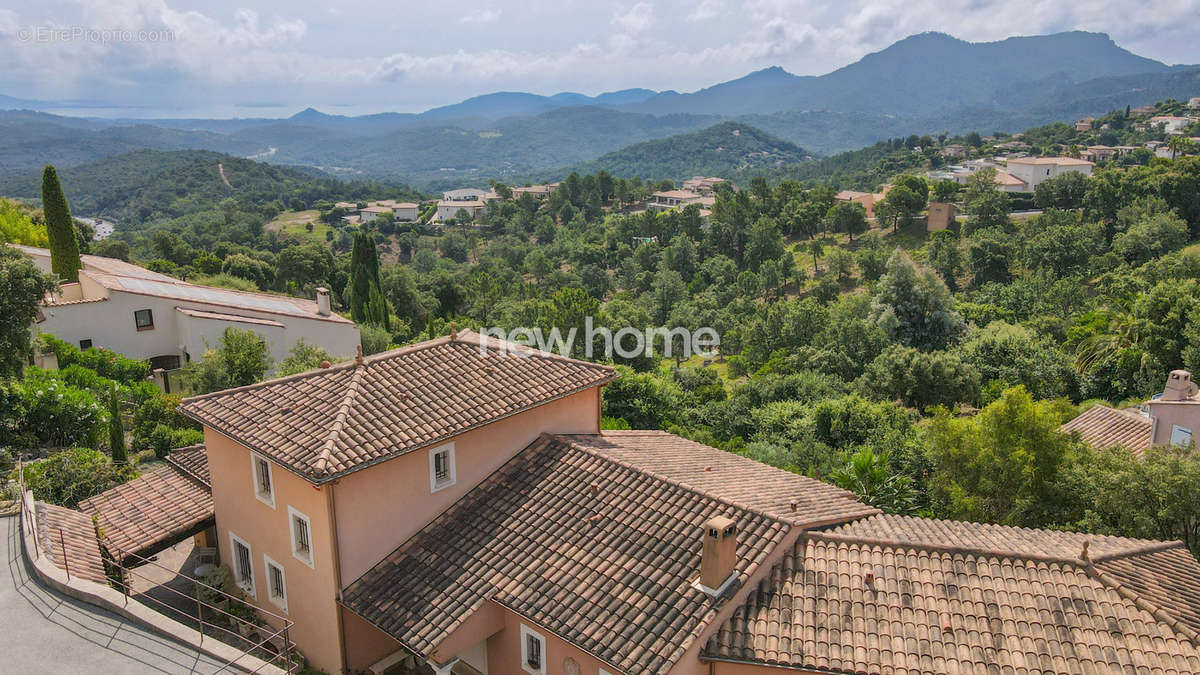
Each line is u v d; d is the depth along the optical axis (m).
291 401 17.59
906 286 62.38
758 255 124.06
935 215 118.44
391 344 58.31
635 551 14.97
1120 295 71.00
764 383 47.09
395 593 15.35
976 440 23.22
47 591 14.41
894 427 35.00
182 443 30.27
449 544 16.36
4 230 61.56
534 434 19.38
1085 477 20.98
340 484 15.28
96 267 51.12
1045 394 47.34
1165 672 11.71
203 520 19.55
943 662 12.36
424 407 17.23
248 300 48.81
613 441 20.62
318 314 49.09
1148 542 16.02
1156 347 47.38
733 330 79.56
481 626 14.84
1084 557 14.00
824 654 12.67
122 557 17.72
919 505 25.83
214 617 18.23
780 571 14.41
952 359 45.41
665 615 13.28
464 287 115.19
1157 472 19.39
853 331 58.09
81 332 40.47
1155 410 26.62
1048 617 12.95
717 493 16.50
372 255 69.69
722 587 13.55
